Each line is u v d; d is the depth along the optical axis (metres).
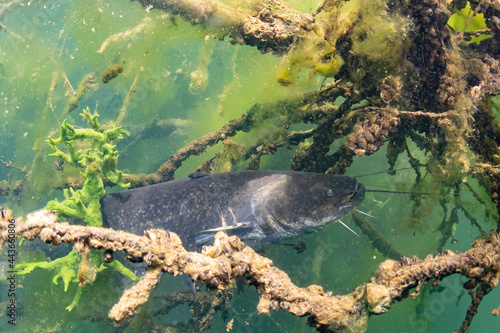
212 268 1.64
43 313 4.99
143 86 7.25
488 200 3.15
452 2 3.16
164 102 8.00
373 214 5.71
